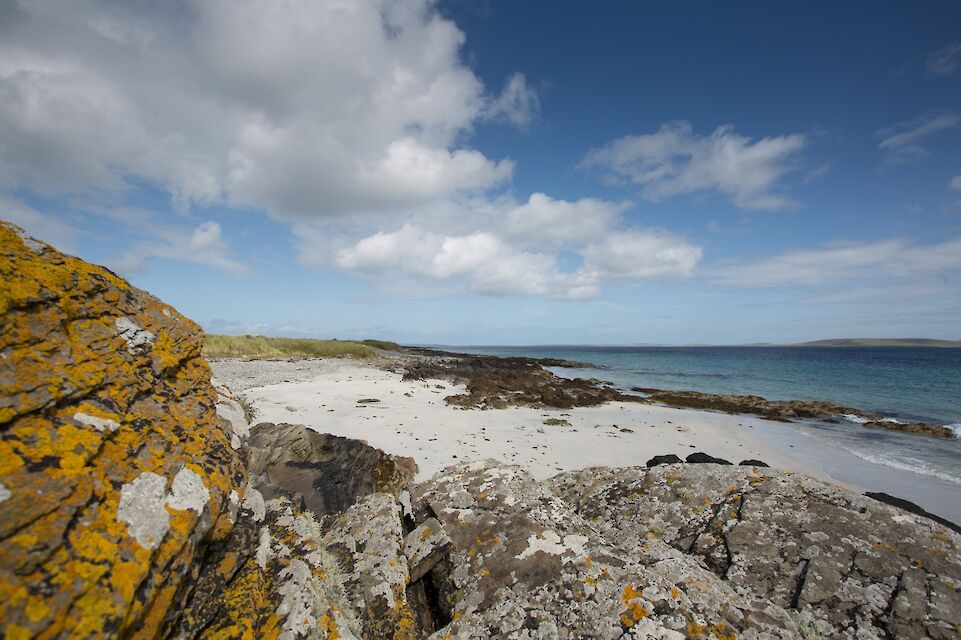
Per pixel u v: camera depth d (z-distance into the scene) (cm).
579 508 1006
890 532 698
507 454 1675
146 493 350
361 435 1778
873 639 552
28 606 242
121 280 505
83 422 345
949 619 559
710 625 506
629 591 545
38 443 308
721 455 1862
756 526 772
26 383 324
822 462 1825
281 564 481
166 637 332
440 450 1667
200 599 381
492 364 6128
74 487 304
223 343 4547
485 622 542
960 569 621
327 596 486
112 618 270
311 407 2219
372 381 3512
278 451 1123
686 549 777
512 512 759
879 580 626
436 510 787
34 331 358
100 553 289
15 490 275
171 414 446
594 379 5150
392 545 645
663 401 3256
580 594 552
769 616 544
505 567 624
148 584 309
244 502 525
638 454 1775
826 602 610
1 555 248
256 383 2839
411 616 559
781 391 4322
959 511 1313
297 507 673
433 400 2872
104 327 430
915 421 2822
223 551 434
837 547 690
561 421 2325
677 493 930
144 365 450
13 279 362
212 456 454
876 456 1927
